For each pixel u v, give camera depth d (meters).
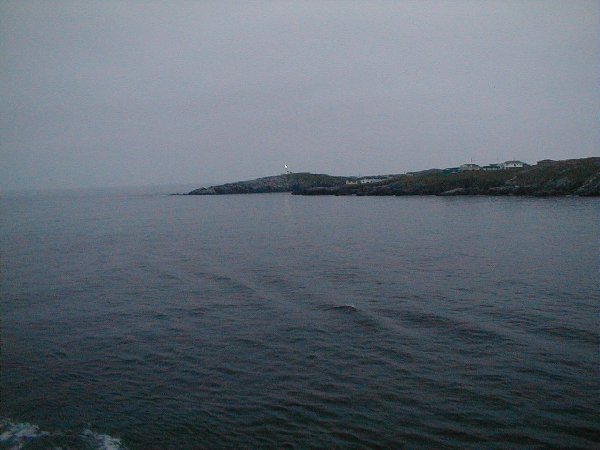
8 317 21.91
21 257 39.78
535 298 21.75
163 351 16.92
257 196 163.00
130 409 12.78
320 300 22.67
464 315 19.62
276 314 20.75
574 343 16.20
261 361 15.63
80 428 11.91
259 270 30.80
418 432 11.20
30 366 15.94
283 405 12.65
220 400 13.08
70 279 30.33
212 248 42.03
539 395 12.72
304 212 84.06
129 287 27.39
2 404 13.28
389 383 13.70
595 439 10.72
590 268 27.56
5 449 11.03
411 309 20.72
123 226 67.19
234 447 10.87
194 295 24.84
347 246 40.66
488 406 12.25
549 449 10.41
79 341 18.31
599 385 13.17
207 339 17.95
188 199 160.00
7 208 126.25
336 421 11.78
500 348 15.96
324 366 15.03
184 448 10.93
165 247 43.75
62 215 94.56
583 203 73.19
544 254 32.56
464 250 35.91
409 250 37.19
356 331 18.12
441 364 14.86
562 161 110.62
